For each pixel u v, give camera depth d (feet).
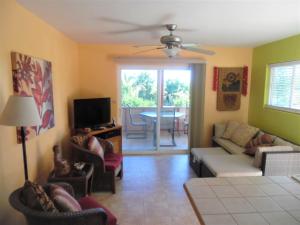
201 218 3.92
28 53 7.75
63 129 11.74
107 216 5.97
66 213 5.14
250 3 6.97
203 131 16.02
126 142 17.25
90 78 14.97
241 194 4.77
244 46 14.99
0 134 6.08
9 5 6.49
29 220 5.16
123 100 16.52
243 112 16.19
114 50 14.85
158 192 10.82
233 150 12.62
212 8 7.41
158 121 16.52
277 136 12.71
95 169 10.34
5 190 6.35
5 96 6.29
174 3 6.98
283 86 12.62
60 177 8.38
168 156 16.10
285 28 10.02
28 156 7.64
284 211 4.16
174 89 16.67
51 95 9.66
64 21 9.04
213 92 15.78
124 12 7.86
